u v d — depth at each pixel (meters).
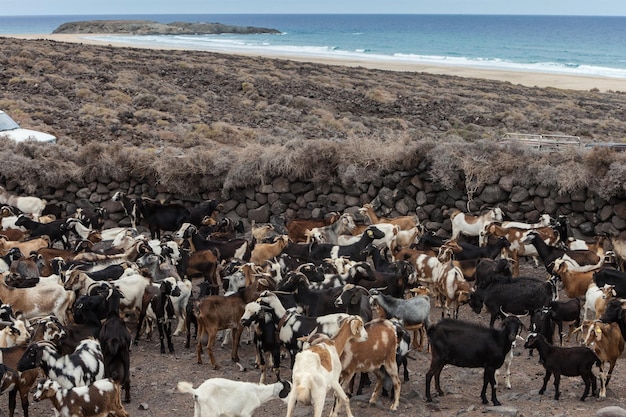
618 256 20.38
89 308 14.31
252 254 20.14
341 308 15.41
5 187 28.00
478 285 18.19
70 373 12.48
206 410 11.45
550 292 16.42
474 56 156.00
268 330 14.15
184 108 47.59
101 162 27.55
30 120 40.78
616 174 21.80
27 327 14.38
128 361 13.47
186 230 20.62
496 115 48.78
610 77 97.25
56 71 56.72
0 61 57.62
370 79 65.25
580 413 12.37
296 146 26.97
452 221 23.23
